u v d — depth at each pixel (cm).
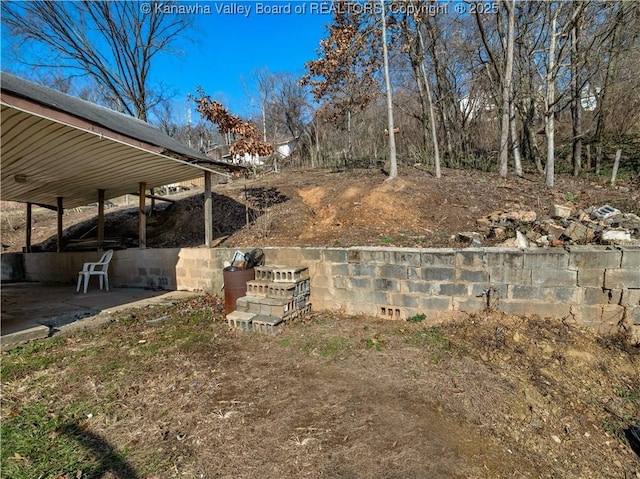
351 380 287
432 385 275
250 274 465
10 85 361
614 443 237
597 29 1012
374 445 209
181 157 560
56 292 718
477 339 347
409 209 638
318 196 830
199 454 204
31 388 286
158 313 505
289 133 2503
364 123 1702
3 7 1324
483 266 387
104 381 296
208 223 657
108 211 1188
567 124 1414
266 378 295
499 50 1284
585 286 358
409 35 1016
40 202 1010
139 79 1630
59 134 419
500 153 976
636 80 1070
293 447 208
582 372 304
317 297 470
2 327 430
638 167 1006
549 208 596
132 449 209
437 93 1474
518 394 269
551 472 204
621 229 441
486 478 189
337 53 1062
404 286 419
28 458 201
